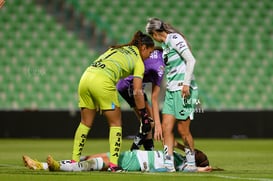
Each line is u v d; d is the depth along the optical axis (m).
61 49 78.38
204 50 81.12
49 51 78.12
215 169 25.89
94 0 81.00
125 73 24.92
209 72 79.81
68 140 62.88
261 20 83.44
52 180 20.14
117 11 81.00
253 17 83.44
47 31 79.12
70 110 66.06
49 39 78.75
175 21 82.19
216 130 67.62
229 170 26.50
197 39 81.62
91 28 79.69
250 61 81.06
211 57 80.75
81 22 79.88
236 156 39.38
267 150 46.62
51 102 75.75
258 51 81.62
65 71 77.19
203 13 82.94
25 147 49.91
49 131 65.75
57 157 37.59
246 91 79.38
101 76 24.36
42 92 76.00
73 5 80.31
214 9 83.38
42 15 79.88
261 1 84.12
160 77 28.09
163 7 82.31
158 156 25.55
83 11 80.31
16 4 79.81
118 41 79.12
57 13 80.12
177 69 25.80
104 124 65.25
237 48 81.50
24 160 24.67
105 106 24.38
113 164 24.39
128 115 64.75
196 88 26.05
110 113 24.45
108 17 80.50
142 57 25.33
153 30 26.00
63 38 78.88
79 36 79.06
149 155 25.44
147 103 29.69
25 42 78.44
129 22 80.69
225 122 67.81
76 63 77.81
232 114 67.88
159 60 28.12
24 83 76.12
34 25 79.25
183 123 25.89
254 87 79.81
